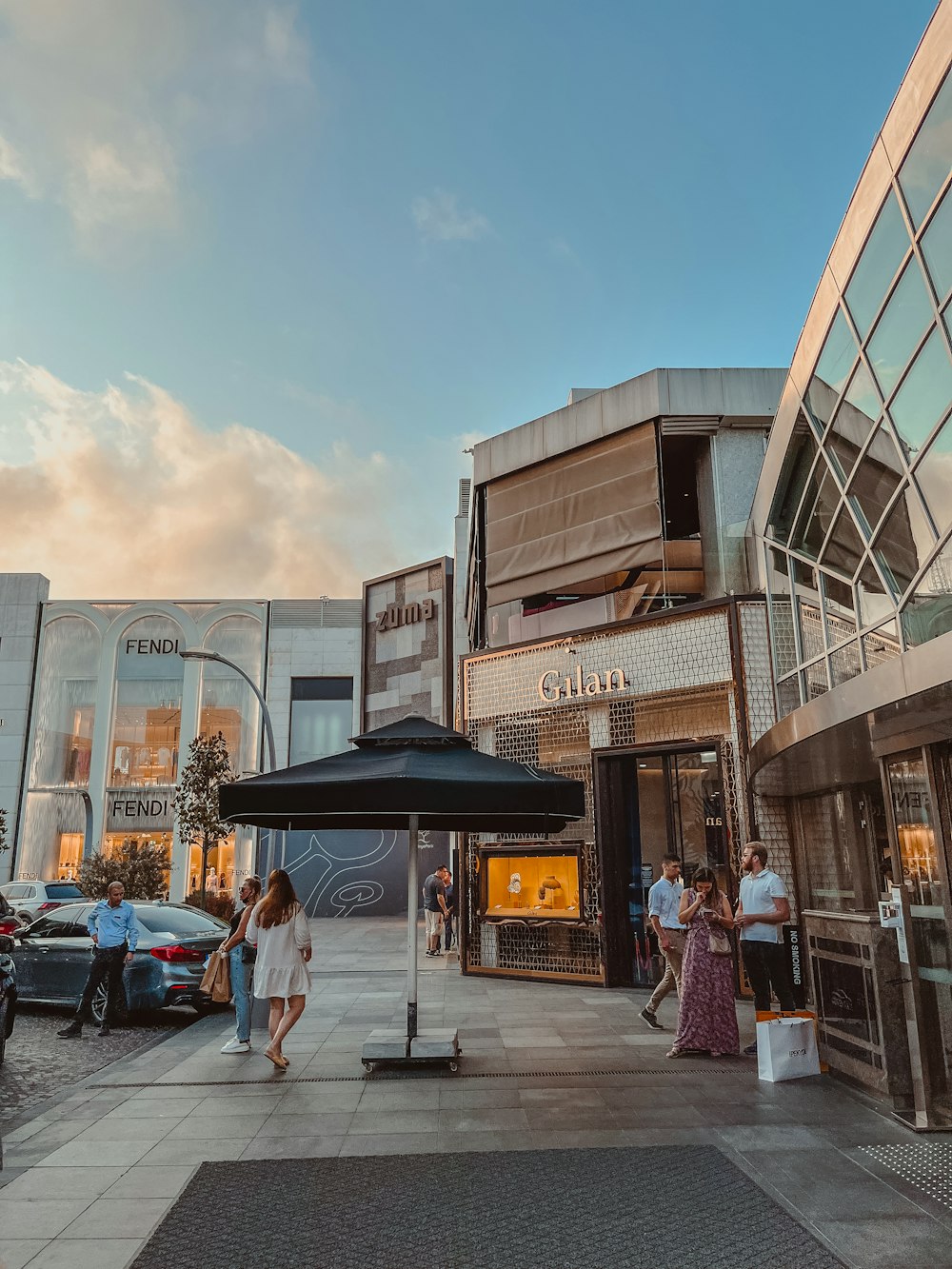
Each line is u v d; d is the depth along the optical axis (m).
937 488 6.51
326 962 16.61
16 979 11.77
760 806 11.71
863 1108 6.25
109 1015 10.41
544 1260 3.88
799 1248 3.96
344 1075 7.53
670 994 11.76
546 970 13.48
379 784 7.11
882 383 7.39
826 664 9.73
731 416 14.35
